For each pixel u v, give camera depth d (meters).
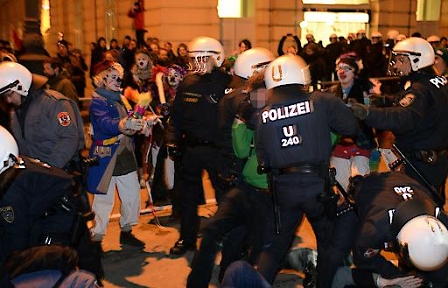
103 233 4.59
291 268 4.04
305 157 3.18
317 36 15.21
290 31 14.48
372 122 3.59
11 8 31.19
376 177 3.18
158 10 13.22
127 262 4.57
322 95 3.24
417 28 17.30
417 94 3.84
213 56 4.27
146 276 4.31
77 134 3.83
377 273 3.02
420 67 4.01
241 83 3.95
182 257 4.66
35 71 5.88
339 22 15.44
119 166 4.56
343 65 4.77
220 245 3.69
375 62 11.95
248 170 3.60
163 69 6.26
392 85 8.73
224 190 3.95
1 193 2.53
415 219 2.63
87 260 3.20
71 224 2.87
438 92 3.95
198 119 4.24
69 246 2.78
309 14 14.89
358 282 3.04
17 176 2.58
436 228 2.56
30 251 2.40
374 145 4.73
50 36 23.66
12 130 3.65
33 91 3.72
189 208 4.66
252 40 14.13
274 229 3.44
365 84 4.88
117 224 5.50
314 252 4.01
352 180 3.26
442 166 4.10
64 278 2.31
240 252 4.06
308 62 10.47
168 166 5.57
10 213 2.53
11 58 6.47
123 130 4.27
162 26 13.16
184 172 4.50
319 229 3.44
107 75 4.46
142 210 5.77
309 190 3.20
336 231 3.38
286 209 3.32
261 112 3.29
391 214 2.78
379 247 2.86
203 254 3.61
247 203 3.67
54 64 5.91
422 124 3.98
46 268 2.34
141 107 4.39
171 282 4.21
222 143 3.83
